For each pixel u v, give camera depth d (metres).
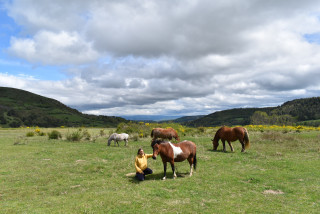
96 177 9.21
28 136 29.48
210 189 7.03
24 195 7.13
